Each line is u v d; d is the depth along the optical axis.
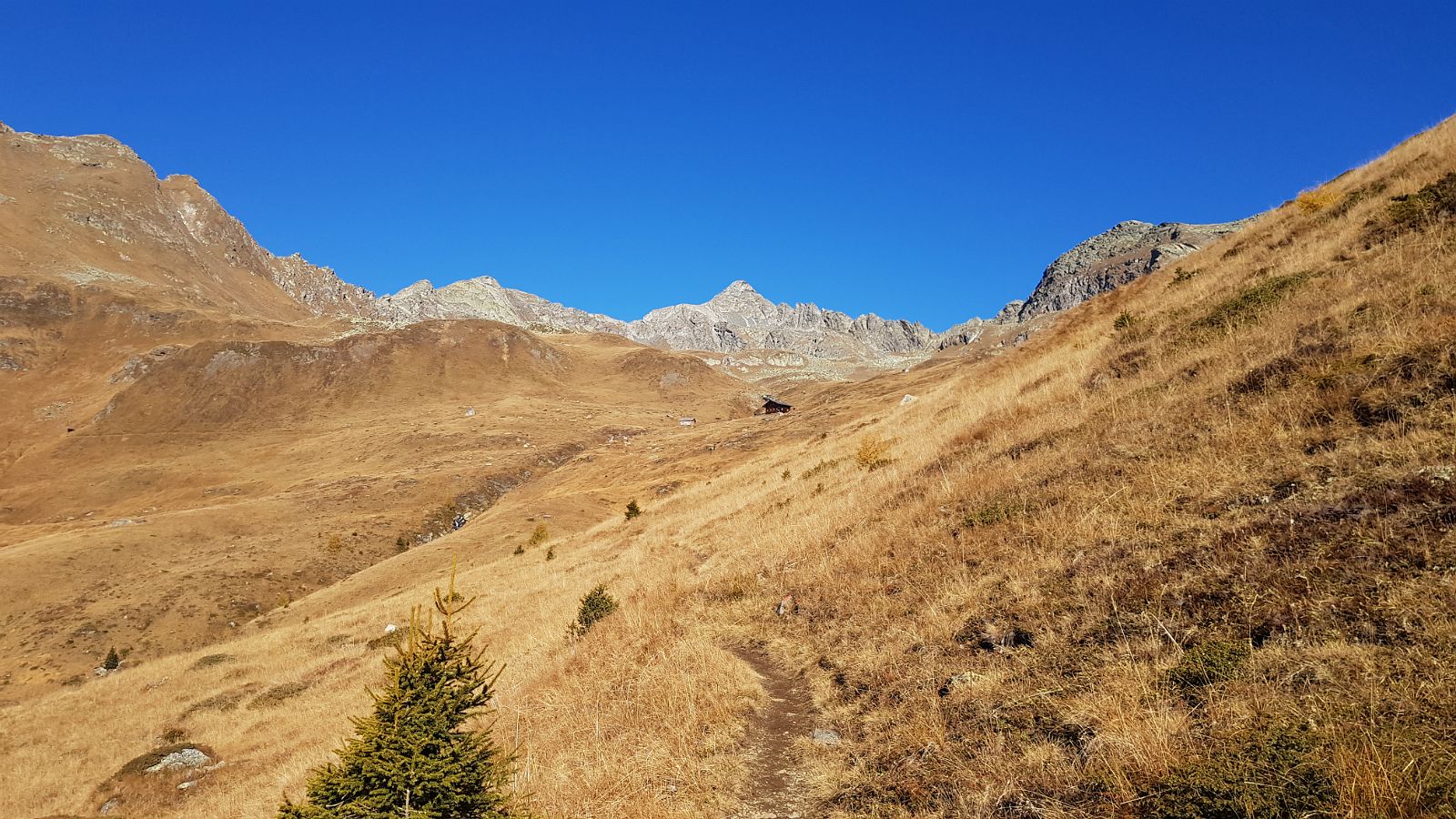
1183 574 6.55
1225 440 8.77
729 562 16.45
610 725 8.55
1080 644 6.48
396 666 5.72
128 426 157.88
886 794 5.62
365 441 148.25
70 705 31.66
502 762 6.21
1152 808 4.13
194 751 21.62
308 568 75.56
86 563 72.25
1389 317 9.47
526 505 73.62
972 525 10.43
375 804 5.28
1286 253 17.30
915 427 24.75
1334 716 4.18
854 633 9.35
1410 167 17.55
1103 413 12.59
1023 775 5.07
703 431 134.50
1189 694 5.11
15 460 143.38
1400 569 5.13
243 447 151.38
